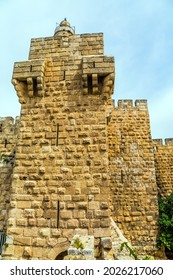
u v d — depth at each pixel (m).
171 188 21.22
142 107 20.73
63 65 12.46
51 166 10.75
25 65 12.08
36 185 10.49
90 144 10.94
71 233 9.61
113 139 19.78
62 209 10.01
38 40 13.19
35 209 10.12
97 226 9.61
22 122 11.58
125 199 18.14
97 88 11.62
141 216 17.62
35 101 11.88
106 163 10.55
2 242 12.60
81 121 11.35
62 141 11.11
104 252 9.06
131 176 18.73
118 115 20.50
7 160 16.31
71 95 11.83
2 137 19.11
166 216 17.83
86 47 12.70
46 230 9.74
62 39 13.02
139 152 19.34
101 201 9.99
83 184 10.32
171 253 17.34
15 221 9.96
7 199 15.05
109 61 11.67
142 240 16.98
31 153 11.04
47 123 11.48
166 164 22.05
